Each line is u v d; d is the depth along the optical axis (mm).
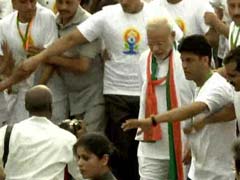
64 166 18094
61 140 18109
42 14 22641
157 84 20125
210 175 18297
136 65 22016
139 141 21234
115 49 22109
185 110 17609
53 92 22719
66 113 22984
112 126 22453
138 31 21891
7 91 22656
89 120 22688
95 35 22094
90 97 22719
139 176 22219
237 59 16969
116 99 22172
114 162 22156
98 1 24297
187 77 18031
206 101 17672
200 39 17922
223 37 23078
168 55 20141
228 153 18203
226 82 17844
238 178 13828
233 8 20344
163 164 20266
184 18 22625
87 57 22391
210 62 18016
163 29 19969
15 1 22531
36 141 18016
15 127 18203
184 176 20031
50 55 22016
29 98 18250
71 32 22062
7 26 22656
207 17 22500
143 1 22594
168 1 22688
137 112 22172
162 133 20141
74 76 22625
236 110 17656
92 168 15383
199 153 18312
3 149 18078
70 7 22312
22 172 18000
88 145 15344
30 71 21969
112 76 22203
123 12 21984
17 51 22625
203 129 18141
